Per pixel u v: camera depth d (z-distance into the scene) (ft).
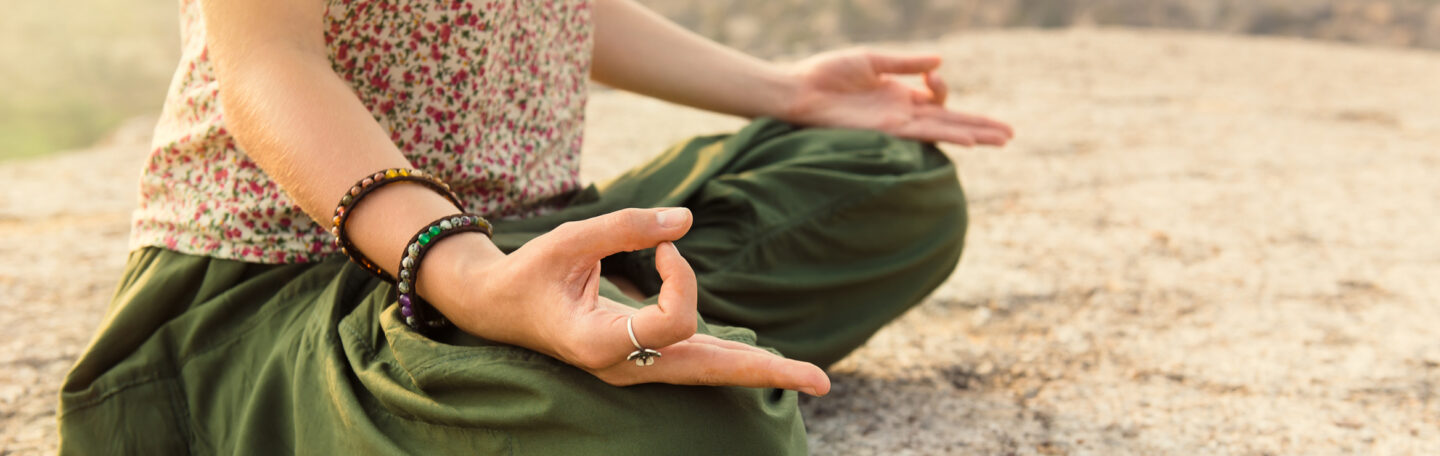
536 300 2.22
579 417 2.27
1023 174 7.98
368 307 2.69
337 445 2.55
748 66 4.10
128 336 2.88
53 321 4.98
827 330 3.52
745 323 3.25
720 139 3.81
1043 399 3.92
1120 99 11.11
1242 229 6.48
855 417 3.76
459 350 2.40
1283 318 4.84
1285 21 76.28
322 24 2.60
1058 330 4.70
